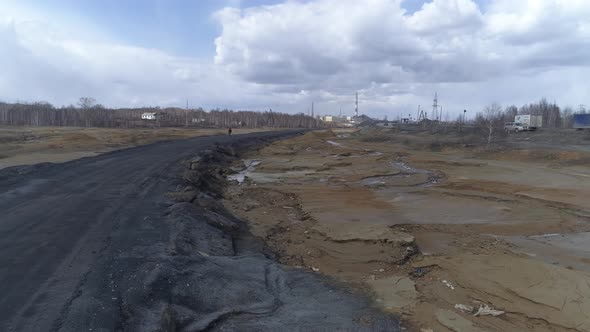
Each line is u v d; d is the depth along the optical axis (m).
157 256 7.88
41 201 12.90
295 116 172.25
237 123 143.00
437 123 105.75
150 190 15.53
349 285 8.48
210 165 28.28
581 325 6.88
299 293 7.73
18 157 26.36
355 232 12.46
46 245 8.59
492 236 13.29
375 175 28.44
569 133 55.19
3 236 9.16
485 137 55.97
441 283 8.72
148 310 5.99
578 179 25.64
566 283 8.36
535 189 22.31
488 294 8.05
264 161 38.53
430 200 19.48
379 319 6.78
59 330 5.23
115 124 93.69
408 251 10.95
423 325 6.78
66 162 22.88
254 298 7.07
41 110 91.56
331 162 36.56
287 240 12.65
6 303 5.92
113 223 10.57
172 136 54.34
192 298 6.62
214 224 12.17
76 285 6.59
